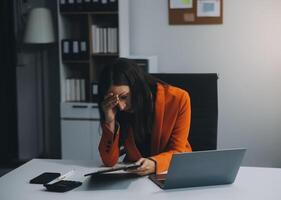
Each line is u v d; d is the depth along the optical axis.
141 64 4.13
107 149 2.05
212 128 2.31
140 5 4.38
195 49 4.31
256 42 4.17
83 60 4.23
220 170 1.78
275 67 4.16
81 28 4.48
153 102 2.08
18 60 4.51
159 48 4.39
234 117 4.30
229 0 4.17
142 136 2.07
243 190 1.76
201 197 1.68
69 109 4.23
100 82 1.99
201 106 2.31
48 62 4.73
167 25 4.34
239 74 4.24
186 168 1.73
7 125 4.48
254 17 4.14
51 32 4.31
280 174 1.96
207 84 2.32
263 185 1.81
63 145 4.29
